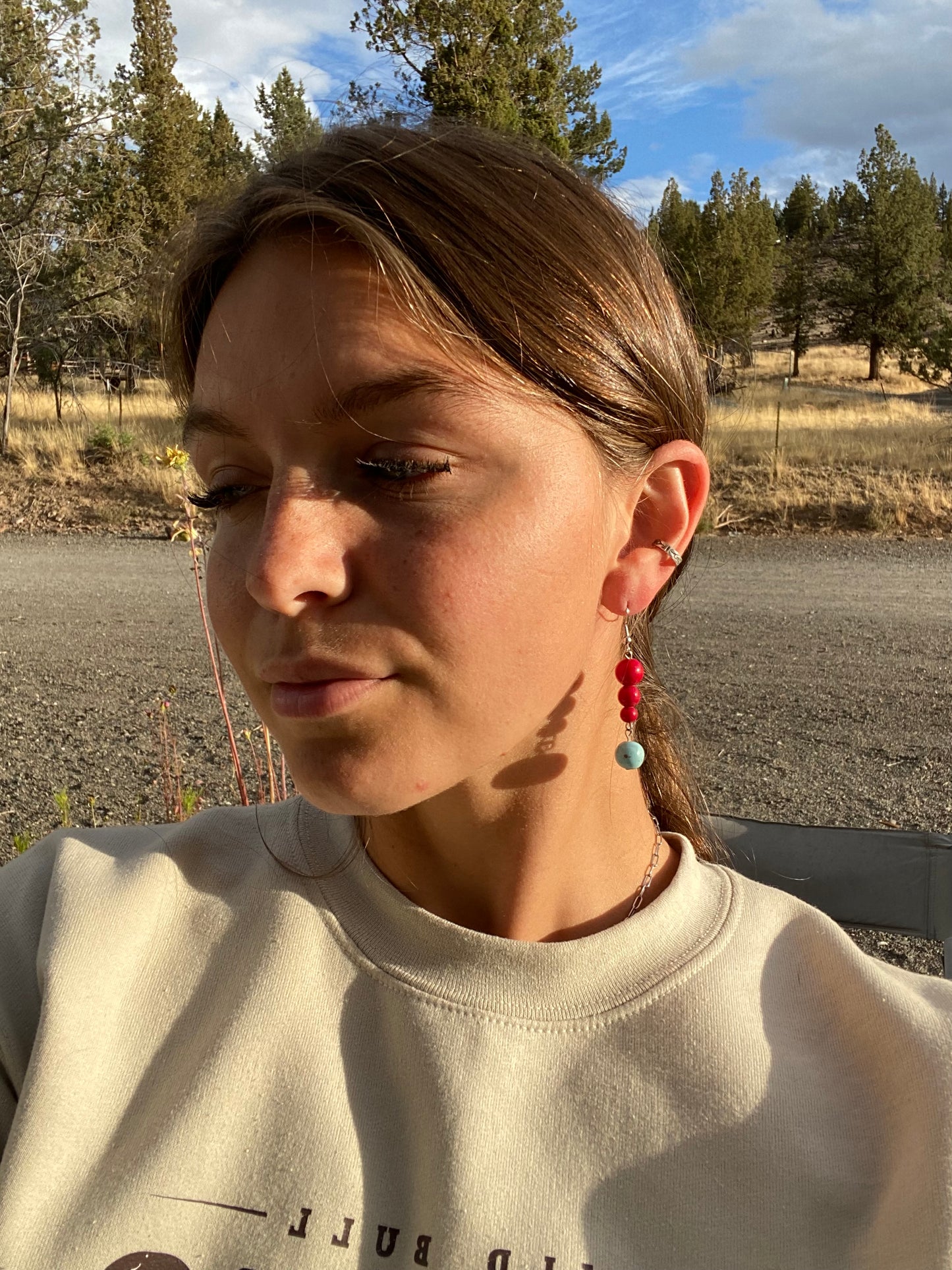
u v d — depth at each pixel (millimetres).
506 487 720
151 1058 890
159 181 19500
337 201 724
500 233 741
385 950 902
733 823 1843
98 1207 801
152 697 5895
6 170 17172
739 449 16281
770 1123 818
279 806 1108
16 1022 928
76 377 20922
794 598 9039
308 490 721
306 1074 860
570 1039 853
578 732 862
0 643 7340
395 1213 807
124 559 11094
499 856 883
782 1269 769
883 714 5586
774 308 45688
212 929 958
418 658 701
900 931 1734
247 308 762
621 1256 771
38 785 4434
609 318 797
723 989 879
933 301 43688
